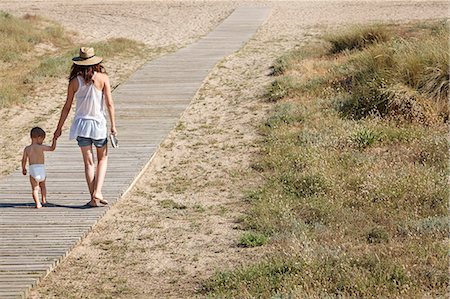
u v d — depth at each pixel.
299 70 21.53
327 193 11.78
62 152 14.46
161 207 11.64
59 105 19.45
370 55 19.31
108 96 10.56
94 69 10.40
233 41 27.83
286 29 30.34
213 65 23.09
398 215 10.61
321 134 15.31
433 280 8.21
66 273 9.05
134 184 12.73
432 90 16.56
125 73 22.83
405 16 31.88
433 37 20.41
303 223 10.45
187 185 12.93
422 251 9.01
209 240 10.12
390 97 16.34
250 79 21.23
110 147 14.77
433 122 15.74
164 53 26.22
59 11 36.44
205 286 8.54
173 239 10.18
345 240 9.73
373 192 11.57
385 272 8.43
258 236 9.88
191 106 18.62
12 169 14.39
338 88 18.72
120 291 8.55
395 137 14.84
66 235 9.89
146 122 16.84
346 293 8.03
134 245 9.96
